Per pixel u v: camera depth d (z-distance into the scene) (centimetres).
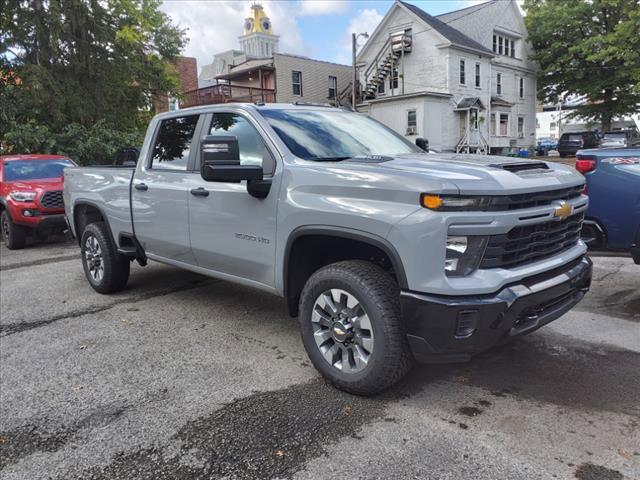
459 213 261
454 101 2975
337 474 239
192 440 271
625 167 462
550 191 296
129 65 1630
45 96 1381
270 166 349
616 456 247
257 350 392
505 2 3250
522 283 280
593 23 3145
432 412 292
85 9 1470
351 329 305
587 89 3225
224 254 387
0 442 276
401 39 3044
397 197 275
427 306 264
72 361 380
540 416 285
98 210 534
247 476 240
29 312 505
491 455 250
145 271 657
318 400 309
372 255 325
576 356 364
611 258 643
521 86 3525
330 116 418
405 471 239
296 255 341
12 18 1405
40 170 994
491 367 349
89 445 270
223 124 398
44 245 946
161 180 444
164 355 387
